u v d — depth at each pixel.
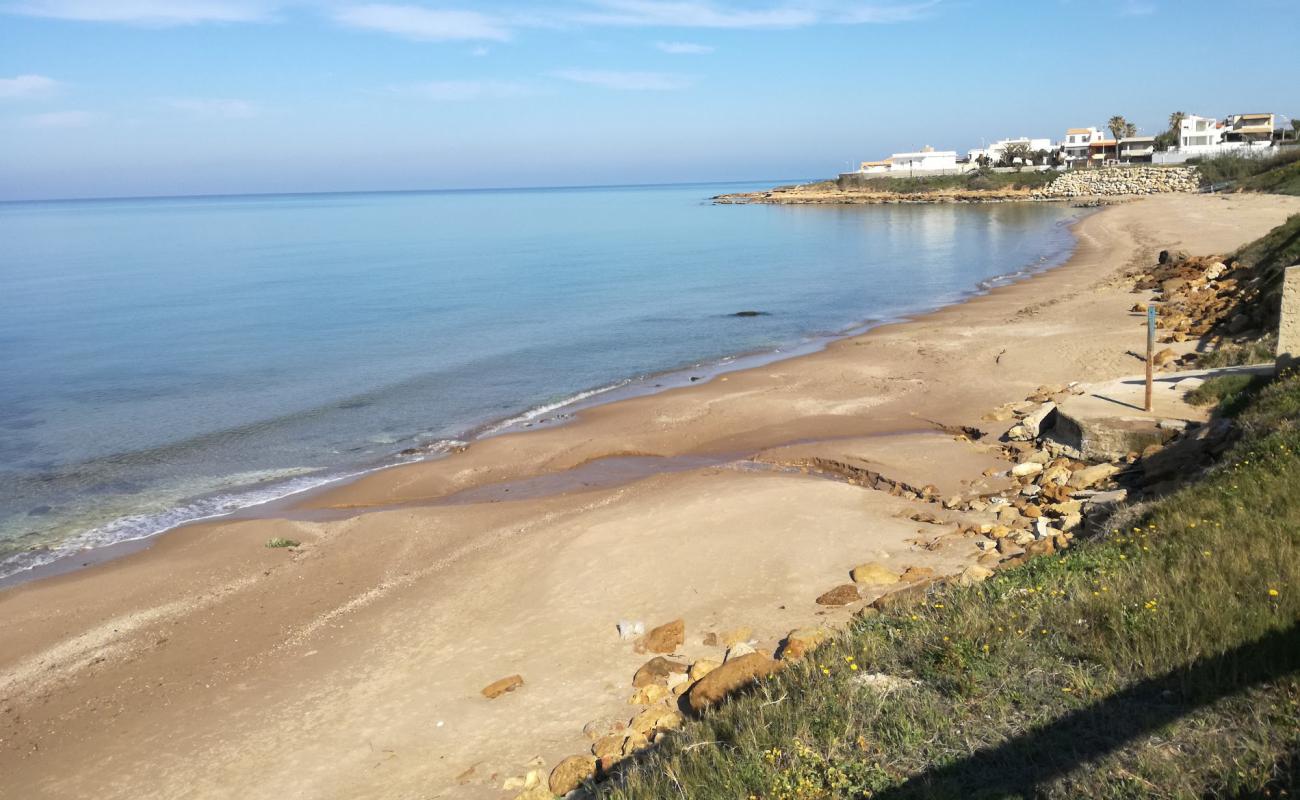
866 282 46.69
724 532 12.92
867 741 5.87
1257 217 55.75
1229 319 23.12
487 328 35.59
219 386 26.53
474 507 15.59
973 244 64.19
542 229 100.88
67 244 89.00
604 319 37.38
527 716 8.61
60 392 25.98
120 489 18.02
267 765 8.30
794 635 9.05
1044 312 31.08
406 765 8.02
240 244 86.00
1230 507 8.67
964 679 6.37
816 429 19.17
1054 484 13.23
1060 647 6.66
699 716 7.66
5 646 11.47
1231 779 4.76
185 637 11.32
